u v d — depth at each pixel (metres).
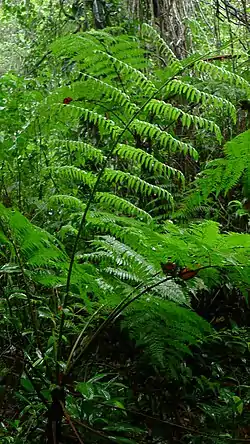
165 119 2.99
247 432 1.92
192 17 4.28
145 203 2.88
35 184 2.79
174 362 1.82
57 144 2.82
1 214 1.73
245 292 1.80
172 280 1.82
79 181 2.93
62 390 1.67
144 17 4.09
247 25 4.11
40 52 4.39
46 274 1.90
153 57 3.85
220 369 2.12
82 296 1.87
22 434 1.80
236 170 1.88
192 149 2.20
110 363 2.21
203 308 2.53
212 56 3.33
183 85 2.18
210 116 3.28
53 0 5.13
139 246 1.87
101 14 4.07
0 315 2.15
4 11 5.14
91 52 2.45
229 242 1.62
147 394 1.96
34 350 2.06
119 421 1.83
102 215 1.98
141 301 1.77
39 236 1.66
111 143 2.99
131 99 2.82
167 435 1.78
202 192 1.94
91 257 1.88
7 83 2.75
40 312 1.83
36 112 2.41
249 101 3.12
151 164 2.20
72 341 2.16
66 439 1.72
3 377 1.93
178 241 1.62
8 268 1.85
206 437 1.80
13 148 2.48
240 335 2.32
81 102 2.60
